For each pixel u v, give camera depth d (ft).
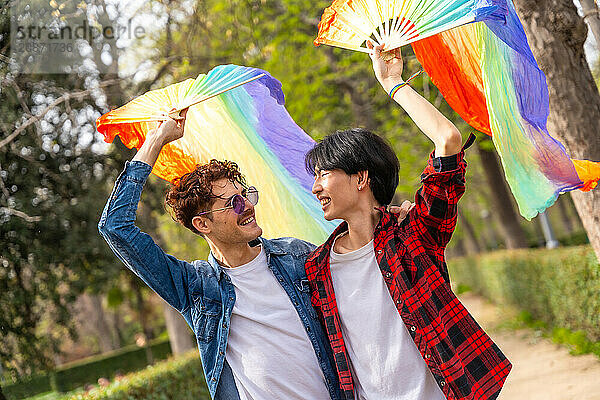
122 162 37.93
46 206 35.81
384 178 9.30
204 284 10.15
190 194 9.87
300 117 42.45
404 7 9.09
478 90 10.40
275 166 12.16
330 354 9.80
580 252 32.50
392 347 8.91
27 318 35.29
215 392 9.94
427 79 30.35
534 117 9.72
